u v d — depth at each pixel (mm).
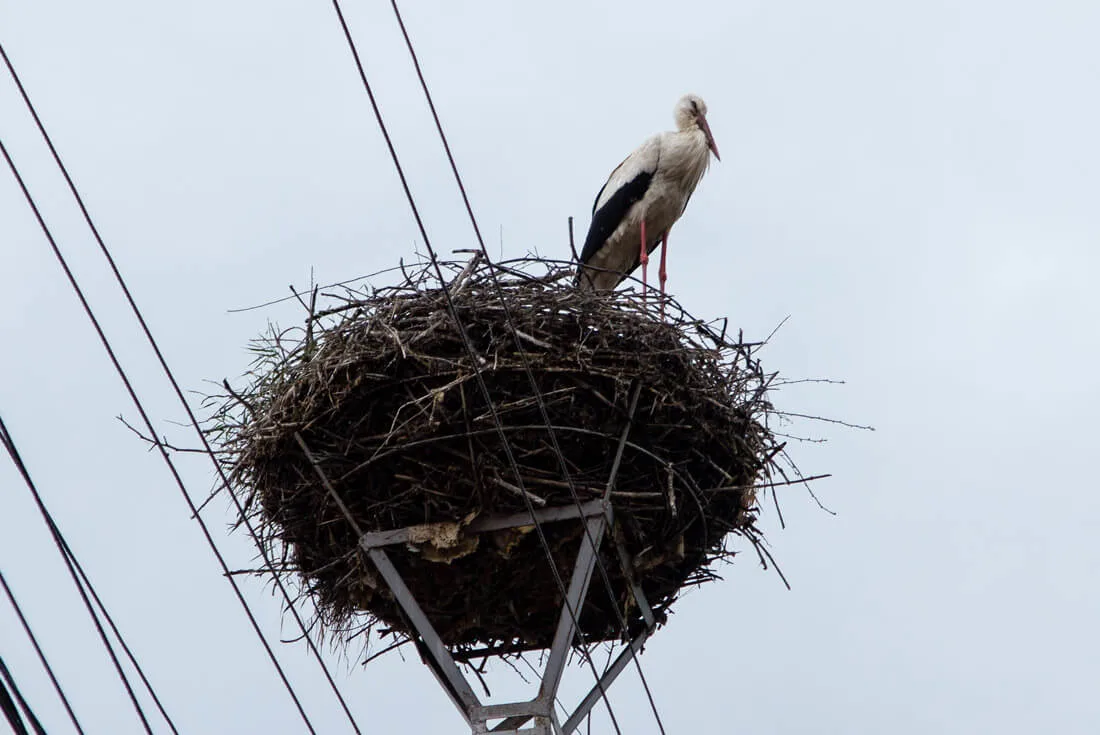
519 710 12281
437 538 12820
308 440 13109
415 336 12930
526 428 12742
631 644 12812
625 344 13414
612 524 13000
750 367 14352
